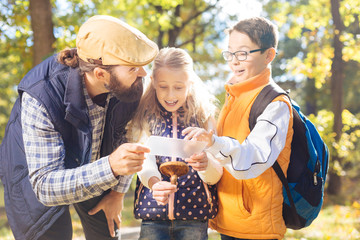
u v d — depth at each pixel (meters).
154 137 2.19
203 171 2.55
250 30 2.62
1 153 2.63
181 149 2.26
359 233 6.41
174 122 2.73
